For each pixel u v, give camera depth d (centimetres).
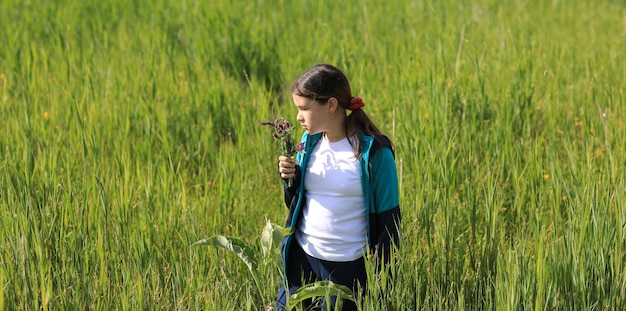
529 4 2352
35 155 1129
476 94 1359
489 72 1500
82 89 1428
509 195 1075
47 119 1269
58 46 1736
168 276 842
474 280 852
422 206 955
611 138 1195
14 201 941
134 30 1933
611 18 2220
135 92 1407
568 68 1571
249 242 982
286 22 2028
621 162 1047
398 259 779
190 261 861
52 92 1443
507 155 1134
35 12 2053
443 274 855
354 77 1526
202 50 1705
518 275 772
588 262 818
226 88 1451
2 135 1188
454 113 1328
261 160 1207
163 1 2133
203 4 2023
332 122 742
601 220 852
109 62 1648
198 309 773
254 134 1304
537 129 1320
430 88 1322
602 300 805
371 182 742
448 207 940
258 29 1823
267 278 836
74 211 941
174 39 1823
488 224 902
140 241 876
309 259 775
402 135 1191
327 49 1703
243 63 1700
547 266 795
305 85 726
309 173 759
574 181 968
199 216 998
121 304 784
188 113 1360
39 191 969
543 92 1438
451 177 1016
